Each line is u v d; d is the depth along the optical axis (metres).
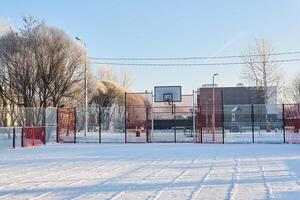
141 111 40.53
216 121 35.50
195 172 13.30
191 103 37.50
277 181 11.23
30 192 9.81
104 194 9.42
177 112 34.88
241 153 20.84
